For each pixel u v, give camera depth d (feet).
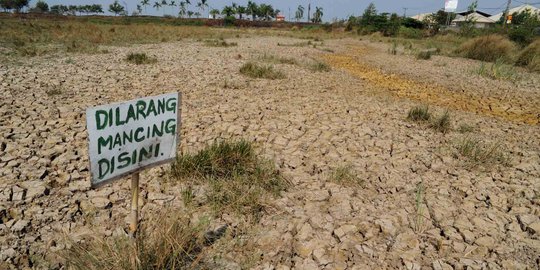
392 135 17.75
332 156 14.99
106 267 7.42
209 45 57.52
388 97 26.48
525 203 11.94
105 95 21.93
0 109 17.84
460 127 19.70
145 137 7.65
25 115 17.26
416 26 135.64
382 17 123.75
